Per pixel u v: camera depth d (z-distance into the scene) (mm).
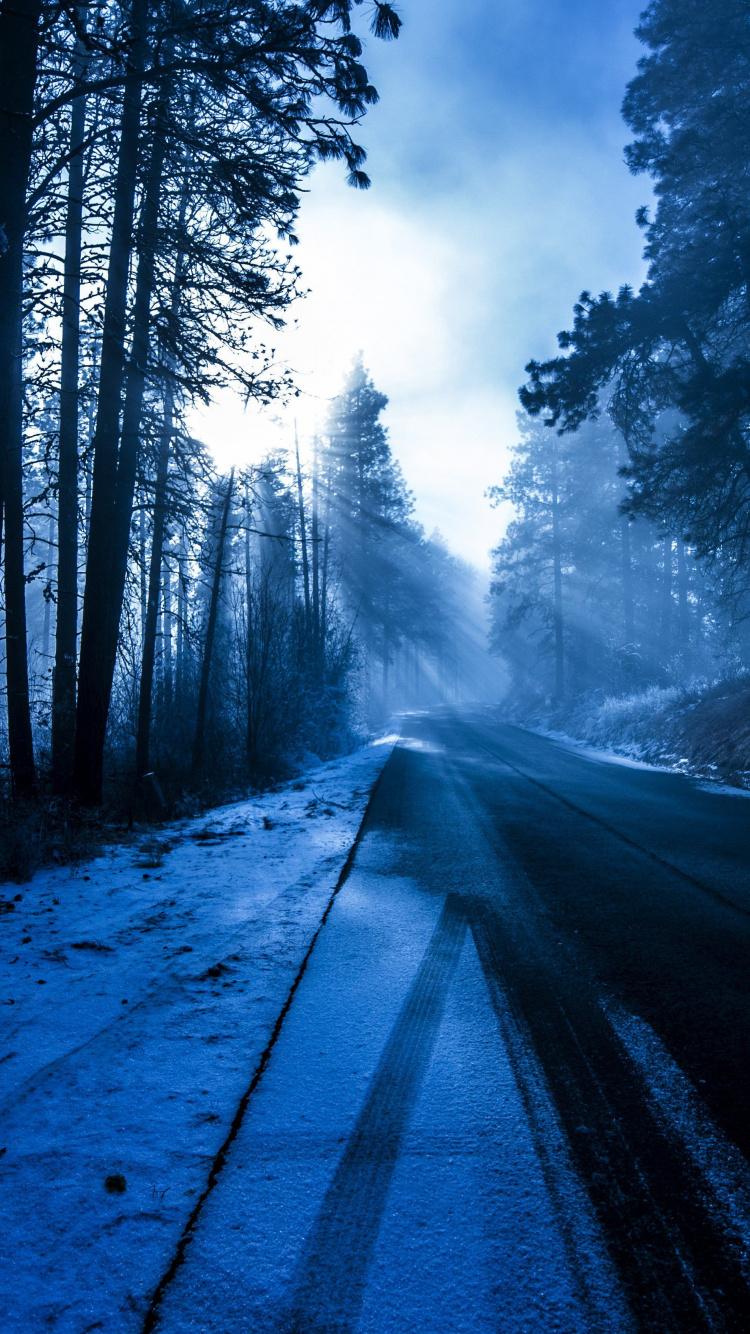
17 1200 1979
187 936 4430
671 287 15484
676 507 16469
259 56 6906
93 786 9117
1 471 7281
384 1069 2795
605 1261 1791
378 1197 2027
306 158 8125
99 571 9219
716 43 16078
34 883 5789
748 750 13305
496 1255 1811
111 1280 1714
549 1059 2900
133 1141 2277
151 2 7391
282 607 18250
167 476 11336
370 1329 1585
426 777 13438
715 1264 1782
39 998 3422
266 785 13930
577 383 16500
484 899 5348
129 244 9023
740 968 3953
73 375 11062
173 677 16719
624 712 23625
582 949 4258
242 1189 2051
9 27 6473
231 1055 2893
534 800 10555
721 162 16531
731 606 24562
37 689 10953
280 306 8320
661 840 7609
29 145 6742
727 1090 2666
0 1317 1585
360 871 6219
